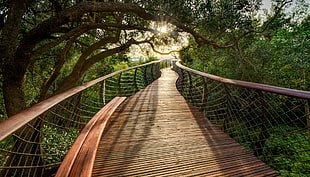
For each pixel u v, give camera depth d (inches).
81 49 314.3
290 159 172.6
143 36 346.0
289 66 278.7
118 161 69.9
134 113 133.4
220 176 60.2
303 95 47.0
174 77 400.8
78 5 163.5
